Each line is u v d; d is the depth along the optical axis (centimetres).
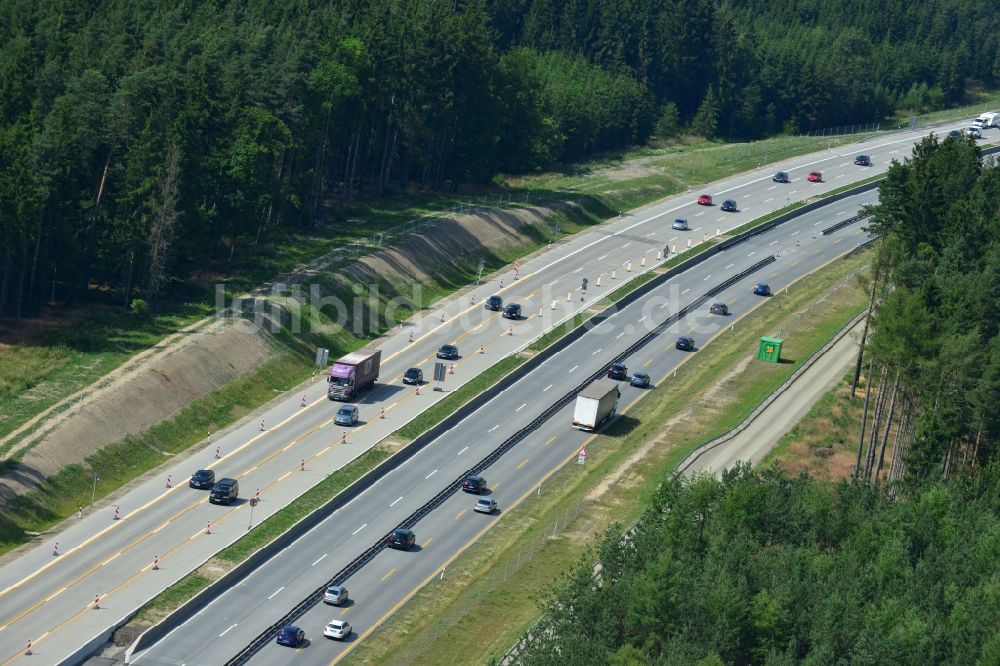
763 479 19812
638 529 17875
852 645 15362
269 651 16138
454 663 15812
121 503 19838
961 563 17100
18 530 18725
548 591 17625
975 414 19912
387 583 18075
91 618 16600
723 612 15238
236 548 18588
